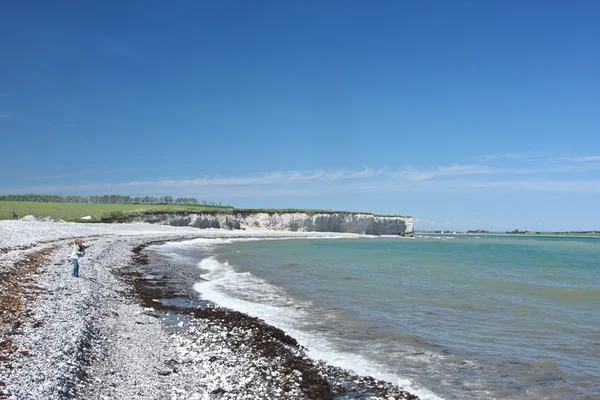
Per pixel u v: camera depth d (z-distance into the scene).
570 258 46.44
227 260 35.22
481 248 69.75
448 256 46.56
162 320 13.73
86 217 68.50
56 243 30.89
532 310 16.05
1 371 7.50
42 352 8.71
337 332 12.84
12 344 8.93
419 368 9.78
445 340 12.05
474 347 11.38
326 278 24.84
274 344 11.27
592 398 8.09
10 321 10.52
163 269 26.97
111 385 7.95
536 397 8.19
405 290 20.59
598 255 52.47
